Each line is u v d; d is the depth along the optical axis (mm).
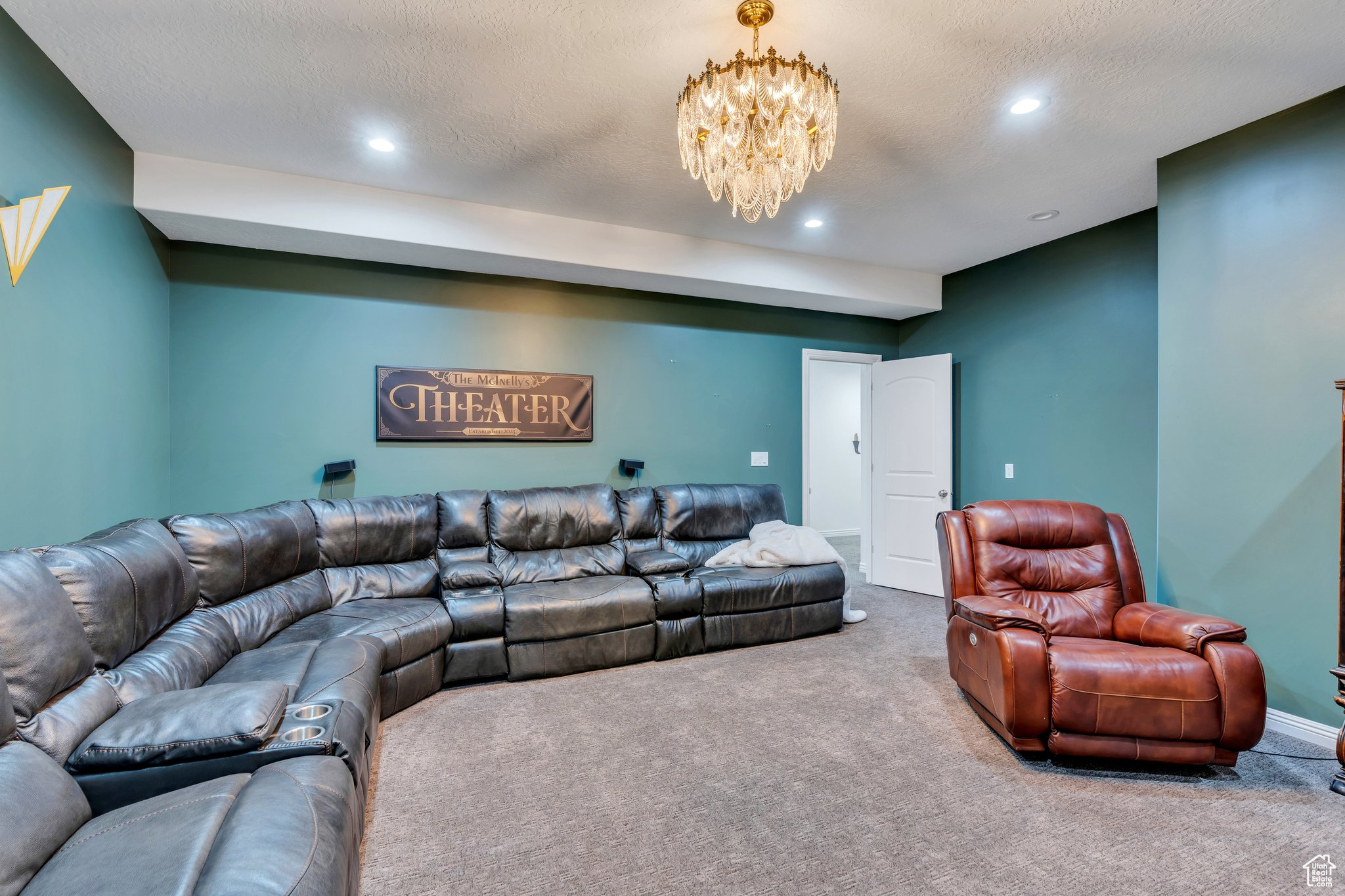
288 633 2479
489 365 4000
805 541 3932
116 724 1355
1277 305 2525
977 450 4789
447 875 1613
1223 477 2691
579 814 1891
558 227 3705
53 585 1440
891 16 1942
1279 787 2043
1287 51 2121
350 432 3652
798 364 5137
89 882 976
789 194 2361
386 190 3281
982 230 3969
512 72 2244
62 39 2004
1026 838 1769
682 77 2283
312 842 1090
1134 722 2061
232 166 2975
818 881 1586
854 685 2965
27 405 1962
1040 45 2096
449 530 3479
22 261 1892
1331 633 2367
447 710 2686
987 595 2676
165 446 3164
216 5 1861
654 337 4535
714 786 2051
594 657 3180
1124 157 2938
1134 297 3721
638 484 4488
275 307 3477
